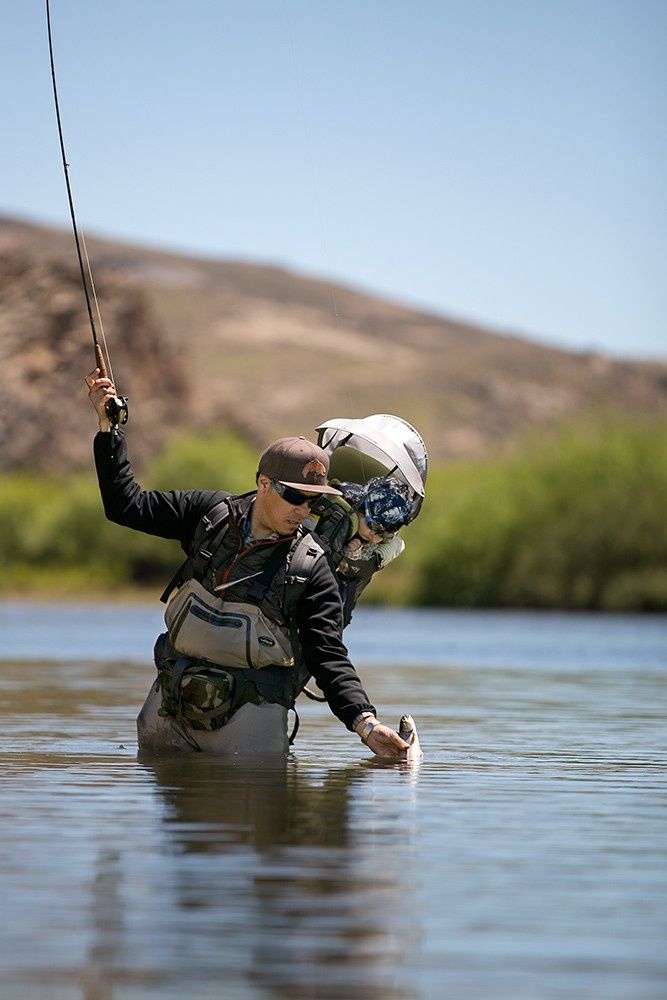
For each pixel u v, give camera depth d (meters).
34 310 197.75
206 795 13.80
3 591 145.62
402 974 7.80
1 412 186.12
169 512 17.00
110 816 12.45
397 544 17.53
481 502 117.06
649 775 16.00
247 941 8.35
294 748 18.47
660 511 110.44
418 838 11.64
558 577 112.19
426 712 24.86
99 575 150.25
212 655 16.78
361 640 58.59
